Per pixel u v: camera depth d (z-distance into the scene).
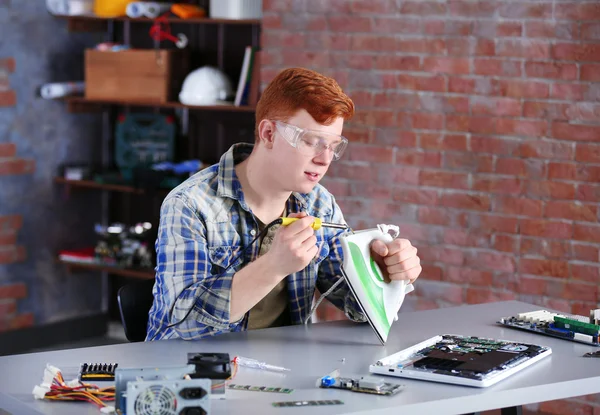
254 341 2.28
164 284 2.28
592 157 3.74
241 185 2.42
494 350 2.15
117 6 4.99
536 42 3.81
